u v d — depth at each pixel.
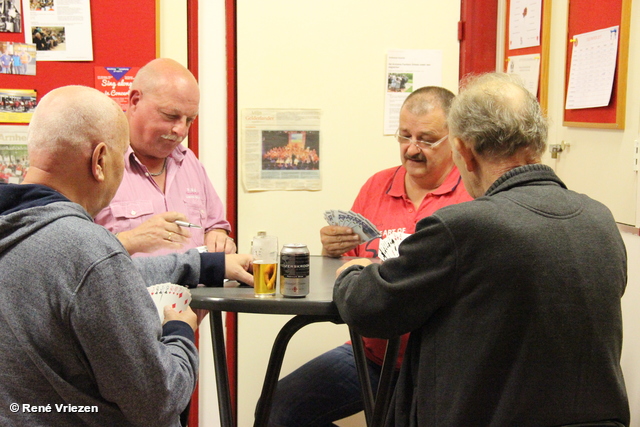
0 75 2.66
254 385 3.08
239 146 3.00
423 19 3.06
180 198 2.36
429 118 2.09
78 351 1.17
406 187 2.30
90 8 2.73
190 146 2.93
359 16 3.02
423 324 1.37
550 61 2.64
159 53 2.82
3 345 1.15
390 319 1.34
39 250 1.15
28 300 1.14
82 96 1.29
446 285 1.28
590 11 2.29
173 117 2.19
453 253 1.26
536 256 1.23
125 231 2.08
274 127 3.01
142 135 2.20
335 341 3.11
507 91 1.38
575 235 1.26
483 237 1.24
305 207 3.08
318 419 2.23
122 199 2.20
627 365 2.15
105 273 1.15
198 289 1.64
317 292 1.56
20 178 2.72
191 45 2.87
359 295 1.37
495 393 1.26
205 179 2.51
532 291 1.22
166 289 1.46
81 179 1.28
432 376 1.33
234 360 3.05
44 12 2.70
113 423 1.22
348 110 3.06
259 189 3.03
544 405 1.24
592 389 1.25
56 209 1.18
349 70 3.04
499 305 1.24
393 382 2.15
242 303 1.46
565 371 1.24
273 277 1.52
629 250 2.11
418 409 1.36
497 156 1.38
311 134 3.04
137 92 2.21
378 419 1.72
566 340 1.23
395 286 1.31
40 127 1.26
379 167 3.10
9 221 1.16
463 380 1.27
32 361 1.15
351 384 2.22
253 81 2.98
